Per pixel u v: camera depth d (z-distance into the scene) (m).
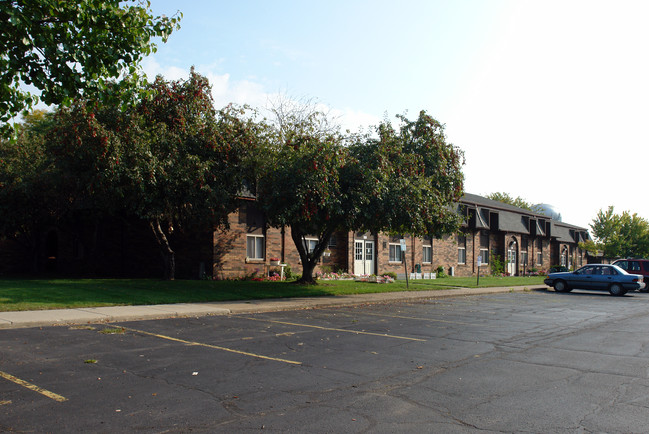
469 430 5.03
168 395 6.05
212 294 17.62
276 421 5.20
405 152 21.22
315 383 6.77
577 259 63.25
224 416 5.33
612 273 26.50
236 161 20.08
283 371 7.41
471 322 13.59
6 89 8.77
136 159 16.83
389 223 19.77
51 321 11.22
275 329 11.53
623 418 5.44
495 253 45.53
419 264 36.28
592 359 8.70
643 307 19.00
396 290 23.53
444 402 5.99
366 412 5.55
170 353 8.49
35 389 6.19
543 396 6.30
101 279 22.62
